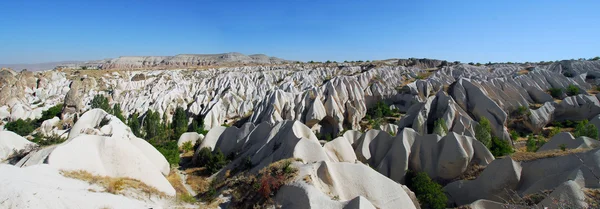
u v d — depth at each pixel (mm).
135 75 81438
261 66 105375
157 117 51281
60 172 19703
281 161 23047
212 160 31750
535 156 24031
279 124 32125
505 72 74125
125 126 35844
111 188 19578
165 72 87125
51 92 69500
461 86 50438
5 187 14945
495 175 23438
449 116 42562
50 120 50781
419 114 44938
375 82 64125
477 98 47000
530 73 59688
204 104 66000
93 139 23438
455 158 26953
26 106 60000
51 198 15086
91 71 80750
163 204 20672
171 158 33156
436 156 28609
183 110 60188
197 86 77000
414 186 25359
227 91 68250
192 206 20844
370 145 32031
